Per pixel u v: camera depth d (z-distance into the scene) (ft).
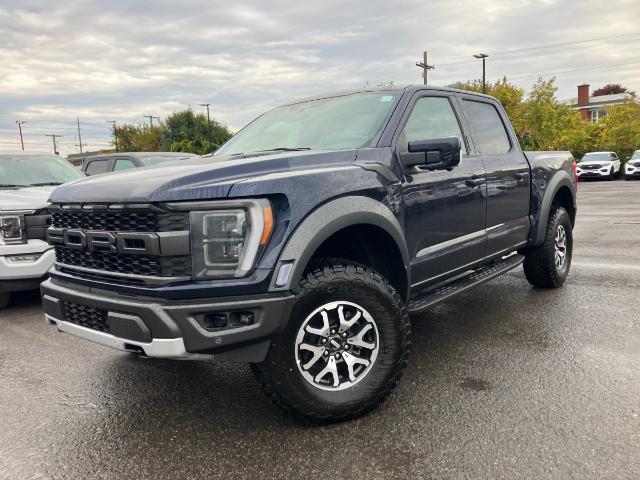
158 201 8.40
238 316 8.64
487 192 14.23
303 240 8.87
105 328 9.30
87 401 11.19
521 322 15.37
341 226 9.41
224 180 8.94
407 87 12.89
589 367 11.89
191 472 8.41
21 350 14.49
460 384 11.30
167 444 9.31
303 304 9.11
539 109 130.82
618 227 34.55
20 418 10.49
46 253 17.57
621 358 12.37
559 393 10.66
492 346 13.51
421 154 11.31
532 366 12.10
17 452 9.20
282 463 8.54
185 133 209.97
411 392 10.98
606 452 8.50
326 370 9.53
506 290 19.12
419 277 11.99
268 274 8.62
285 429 9.67
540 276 18.49
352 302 9.62
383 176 10.71
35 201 17.63
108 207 9.04
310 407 9.36
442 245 12.61
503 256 15.94
